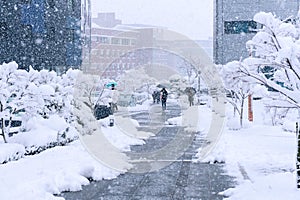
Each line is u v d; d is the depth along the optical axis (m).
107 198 9.07
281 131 20.52
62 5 37.59
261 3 47.25
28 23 33.62
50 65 35.94
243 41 48.12
